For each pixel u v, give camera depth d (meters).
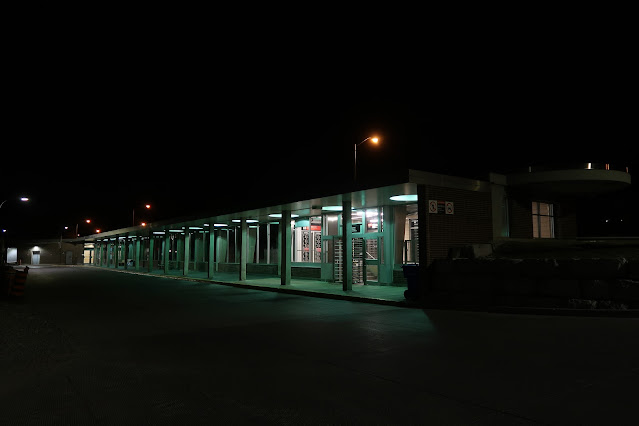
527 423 4.34
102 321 11.35
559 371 6.15
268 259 30.27
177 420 4.55
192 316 12.21
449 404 4.93
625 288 11.29
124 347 8.15
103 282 27.17
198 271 39.28
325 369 6.49
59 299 17.08
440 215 15.29
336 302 15.62
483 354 7.27
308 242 26.72
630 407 4.74
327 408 4.86
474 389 5.44
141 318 11.87
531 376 5.94
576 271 11.93
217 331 9.80
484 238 16.75
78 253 75.06
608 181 20.33
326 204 20.41
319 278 25.17
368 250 22.09
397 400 5.09
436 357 7.13
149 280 29.22
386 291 18.19
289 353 7.57
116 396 5.33
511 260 12.90
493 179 19.64
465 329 9.69
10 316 12.38
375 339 8.73
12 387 5.74
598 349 7.47
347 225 19.03
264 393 5.40
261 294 18.86
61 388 5.67
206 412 4.77
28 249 73.31
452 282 13.92
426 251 14.72
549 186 20.84
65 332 9.75
